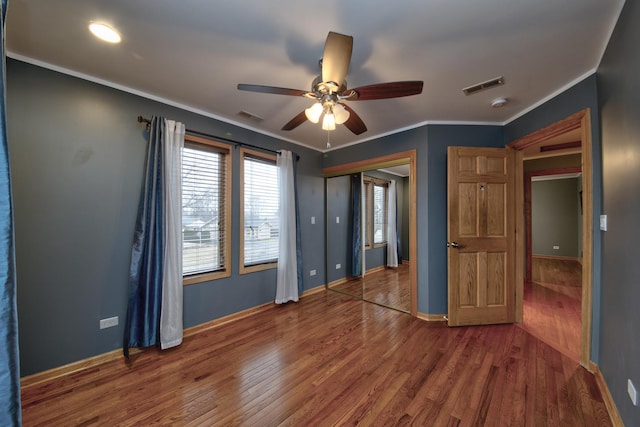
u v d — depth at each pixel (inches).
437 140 116.7
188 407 64.1
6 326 28.3
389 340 97.5
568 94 83.7
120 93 88.1
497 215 111.6
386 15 56.1
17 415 29.0
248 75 81.2
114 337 86.3
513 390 68.7
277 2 53.0
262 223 134.1
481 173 111.0
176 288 95.0
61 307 77.3
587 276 77.1
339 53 53.2
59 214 77.2
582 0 52.1
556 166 164.2
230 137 118.2
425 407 63.3
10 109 70.3
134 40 65.1
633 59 48.7
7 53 69.4
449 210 110.2
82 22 58.7
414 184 121.5
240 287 121.6
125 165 89.3
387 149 133.5
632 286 51.1
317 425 58.4
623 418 53.7
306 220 157.0
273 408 63.7
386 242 179.6
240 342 97.2
